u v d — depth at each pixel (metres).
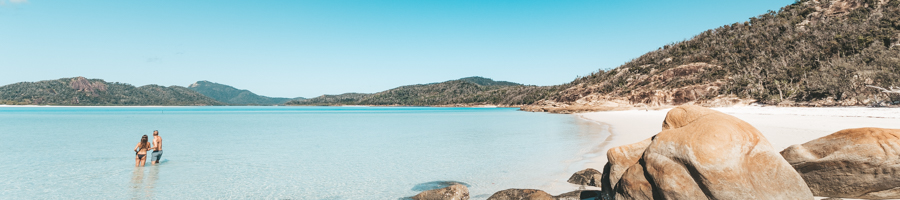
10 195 10.77
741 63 94.00
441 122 49.38
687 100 85.38
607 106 94.94
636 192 6.93
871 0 105.00
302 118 68.12
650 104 90.56
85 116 76.94
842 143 6.86
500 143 21.83
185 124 47.78
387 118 66.25
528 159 15.30
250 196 10.50
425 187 11.09
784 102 60.84
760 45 101.50
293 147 21.41
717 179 5.96
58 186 11.73
